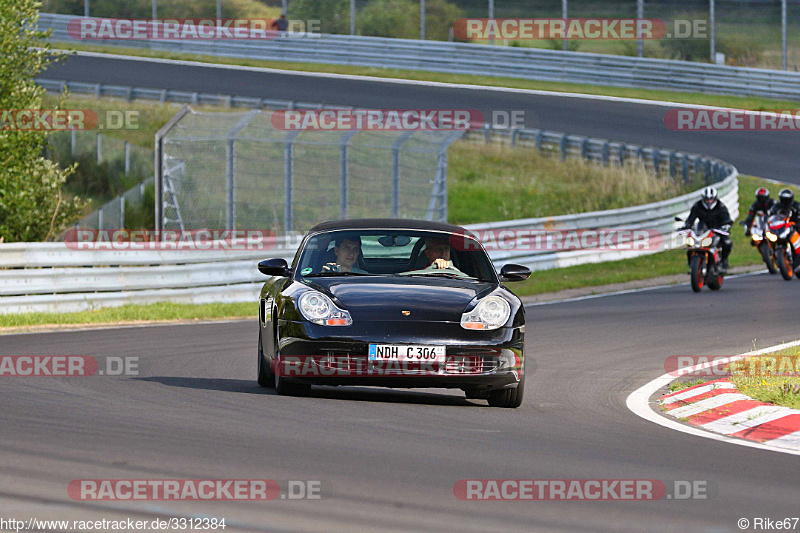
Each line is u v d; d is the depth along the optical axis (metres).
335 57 165.50
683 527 18.09
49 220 78.25
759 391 32.53
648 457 24.17
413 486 20.30
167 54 169.88
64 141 114.38
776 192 118.25
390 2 177.88
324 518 17.83
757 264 89.88
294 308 31.14
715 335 51.03
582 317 59.88
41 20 171.62
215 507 18.45
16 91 74.19
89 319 57.12
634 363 42.53
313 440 24.67
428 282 32.78
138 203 105.81
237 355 43.59
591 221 92.25
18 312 57.69
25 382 34.19
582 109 145.62
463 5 178.00
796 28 173.12
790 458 24.56
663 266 89.31
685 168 123.69
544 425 28.41
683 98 153.50
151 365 39.69
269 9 186.88
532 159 131.50
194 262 67.94
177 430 25.53
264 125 92.75
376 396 33.81
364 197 106.62
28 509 18.08
